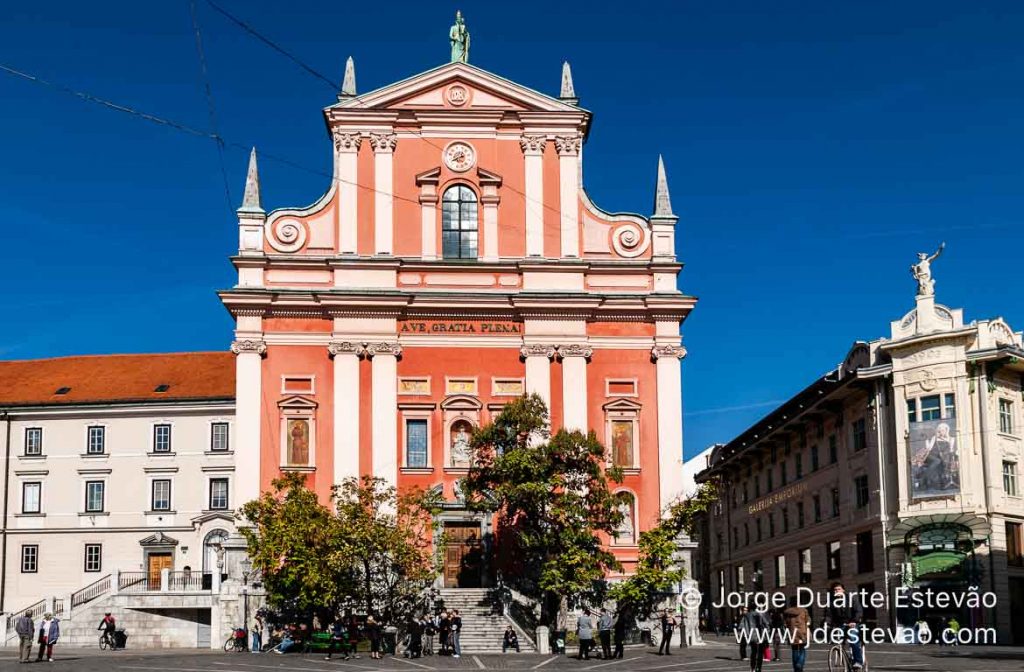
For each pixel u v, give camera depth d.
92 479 70.31
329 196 55.22
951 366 55.81
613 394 54.06
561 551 46.91
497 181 55.50
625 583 47.41
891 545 56.41
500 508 48.56
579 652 41.25
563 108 56.00
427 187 55.47
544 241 55.38
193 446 70.25
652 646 47.97
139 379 73.06
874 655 41.00
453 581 52.28
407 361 53.78
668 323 54.47
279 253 54.62
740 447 81.06
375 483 49.66
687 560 50.72
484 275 54.88
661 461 53.31
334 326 53.62
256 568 47.59
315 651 45.94
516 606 49.28
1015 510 55.41
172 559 69.12
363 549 46.09
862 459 60.16
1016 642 54.06
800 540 69.31
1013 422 56.50
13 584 69.31
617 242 55.62
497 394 53.75
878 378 58.19
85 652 50.47
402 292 53.59
